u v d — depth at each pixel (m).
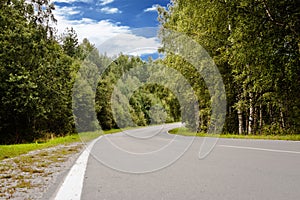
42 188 4.78
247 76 19.36
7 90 25.22
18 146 16.12
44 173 6.46
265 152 8.57
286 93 18.41
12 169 7.37
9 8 27.45
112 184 4.93
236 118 24.52
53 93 29.94
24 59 27.55
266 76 16.58
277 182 4.72
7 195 4.36
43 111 27.36
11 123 27.45
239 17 15.24
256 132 21.70
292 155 7.80
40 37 28.67
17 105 25.08
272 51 15.36
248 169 5.92
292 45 15.62
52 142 18.84
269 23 15.20
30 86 25.27
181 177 5.37
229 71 23.17
